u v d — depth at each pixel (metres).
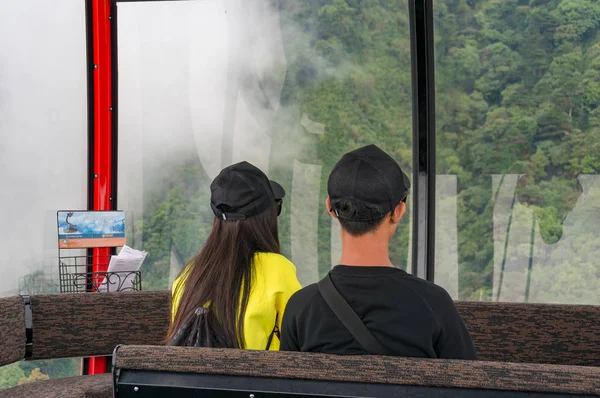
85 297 3.03
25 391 2.88
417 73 3.65
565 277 3.64
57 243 3.88
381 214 1.45
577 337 2.59
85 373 3.93
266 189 1.93
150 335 3.10
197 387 1.32
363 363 1.28
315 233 3.94
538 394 1.21
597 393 1.19
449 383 1.24
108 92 3.87
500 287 3.76
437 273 3.86
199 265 1.89
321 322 1.44
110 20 3.85
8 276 3.86
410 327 1.39
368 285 1.42
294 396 1.29
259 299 1.82
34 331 2.92
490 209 3.71
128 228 3.99
